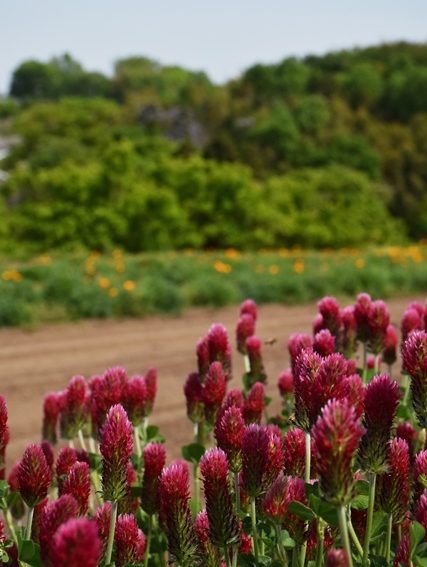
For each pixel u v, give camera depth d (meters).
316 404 2.07
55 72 140.25
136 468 3.19
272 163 58.00
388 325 3.60
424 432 3.14
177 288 15.59
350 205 41.88
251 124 73.38
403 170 58.28
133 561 2.43
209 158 54.69
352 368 3.45
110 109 85.50
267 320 14.22
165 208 29.27
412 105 77.25
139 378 3.23
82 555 1.42
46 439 3.87
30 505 2.35
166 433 6.71
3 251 27.75
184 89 101.31
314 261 22.92
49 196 30.81
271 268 18.80
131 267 19.28
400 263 22.19
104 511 2.46
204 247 31.98
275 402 7.43
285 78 83.56
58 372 9.68
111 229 28.62
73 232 28.38
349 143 57.94
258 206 32.66
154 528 3.17
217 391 3.08
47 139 66.69
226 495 2.22
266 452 2.28
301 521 2.29
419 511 2.10
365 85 80.44
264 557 2.37
